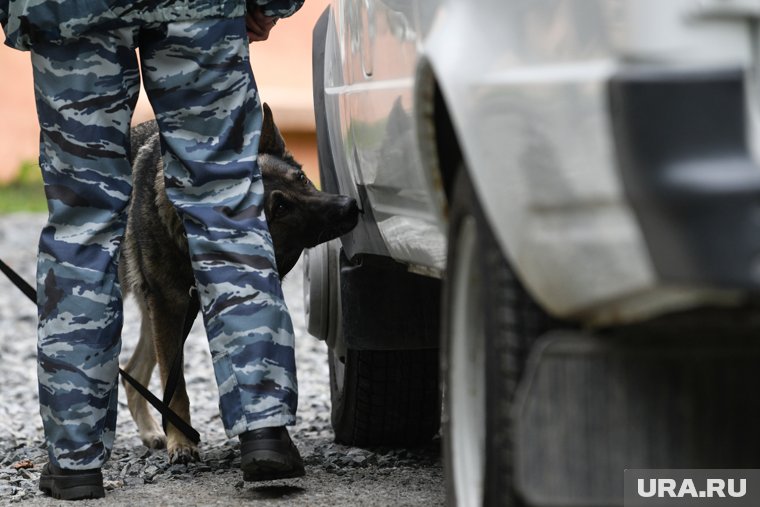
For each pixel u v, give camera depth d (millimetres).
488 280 5016
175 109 7676
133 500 7809
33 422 11609
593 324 4477
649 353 4438
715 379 4461
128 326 17906
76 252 7652
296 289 20781
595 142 4172
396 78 6211
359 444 9570
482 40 4953
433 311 8430
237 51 7719
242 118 7789
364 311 8375
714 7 4047
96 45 7508
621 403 4445
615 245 4133
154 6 7480
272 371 7438
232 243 7590
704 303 4070
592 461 4457
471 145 4863
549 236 4371
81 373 7672
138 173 9969
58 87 7551
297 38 39062
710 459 4469
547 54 4520
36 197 38375
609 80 4125
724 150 4031
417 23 5801
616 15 4164
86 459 7805
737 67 4066
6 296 20281
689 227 3963
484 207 4930
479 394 5652
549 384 4480
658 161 4035
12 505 7719
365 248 8047
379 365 8969
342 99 7887
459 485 5633
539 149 4410
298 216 9078
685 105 4035
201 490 8164
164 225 9570
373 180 6980
